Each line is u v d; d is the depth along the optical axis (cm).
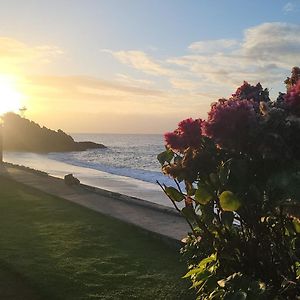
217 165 280
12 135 8944
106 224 943
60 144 9394
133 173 3566
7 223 936
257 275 290
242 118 244
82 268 638
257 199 253
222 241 299
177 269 641
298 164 242
